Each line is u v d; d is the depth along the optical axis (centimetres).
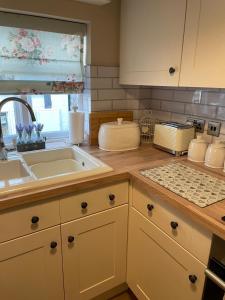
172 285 111
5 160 137
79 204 115
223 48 101
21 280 110
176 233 103
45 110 173
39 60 150
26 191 100
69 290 128
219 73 104
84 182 110
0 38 136
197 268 95
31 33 143
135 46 150
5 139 159
